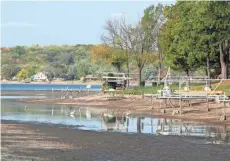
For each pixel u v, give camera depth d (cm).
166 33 10788
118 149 3562
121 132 4653
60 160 3112
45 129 4900
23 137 4244
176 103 7306
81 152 3419
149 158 3175
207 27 9106
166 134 4453
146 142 3931
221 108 6362
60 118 6269
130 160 3100
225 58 9506
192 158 3180
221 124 5238
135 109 7556
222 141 3959
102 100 9588
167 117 6125
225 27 8969
